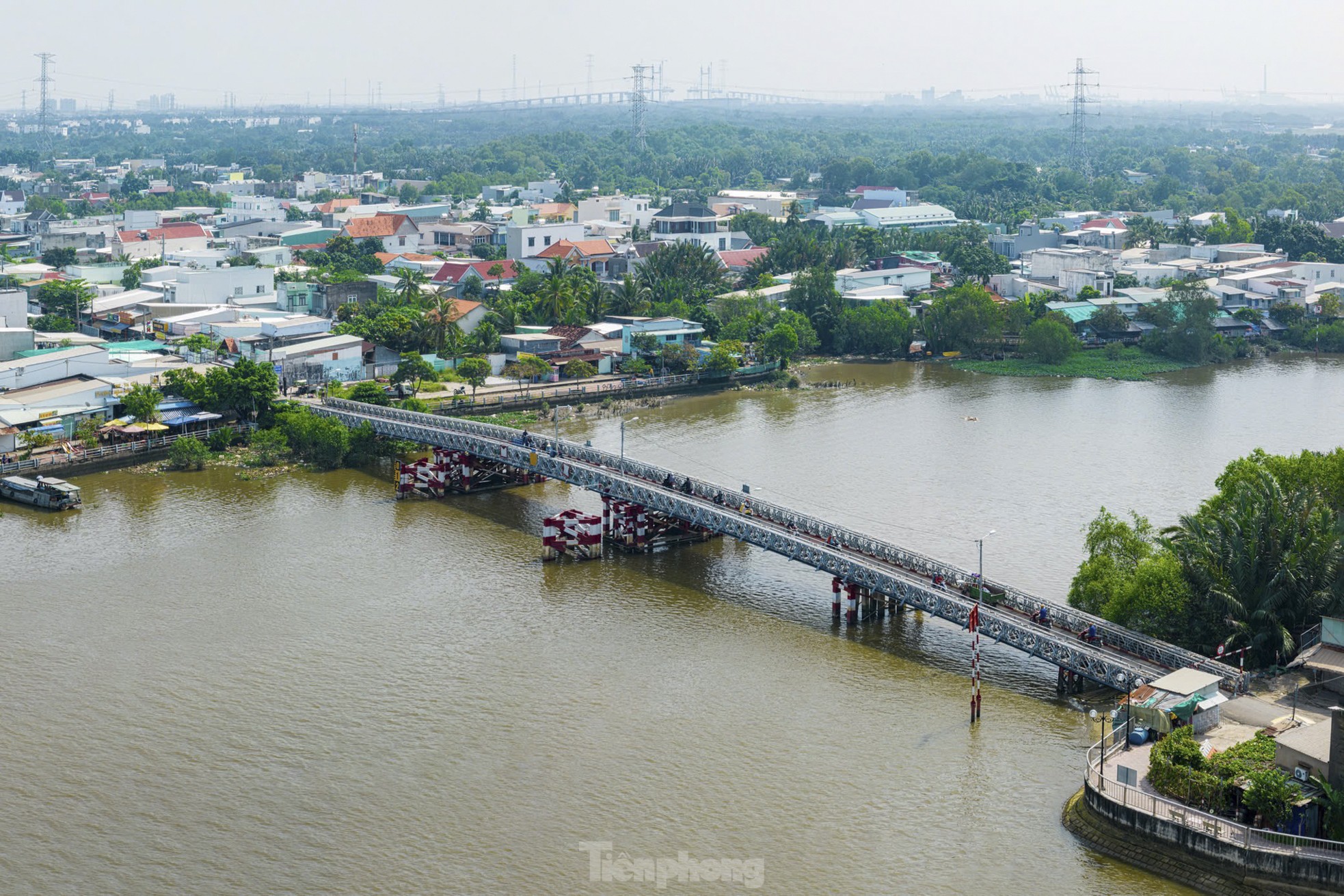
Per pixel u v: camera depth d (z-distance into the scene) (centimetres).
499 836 9381
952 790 9962
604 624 13000
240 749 10531
